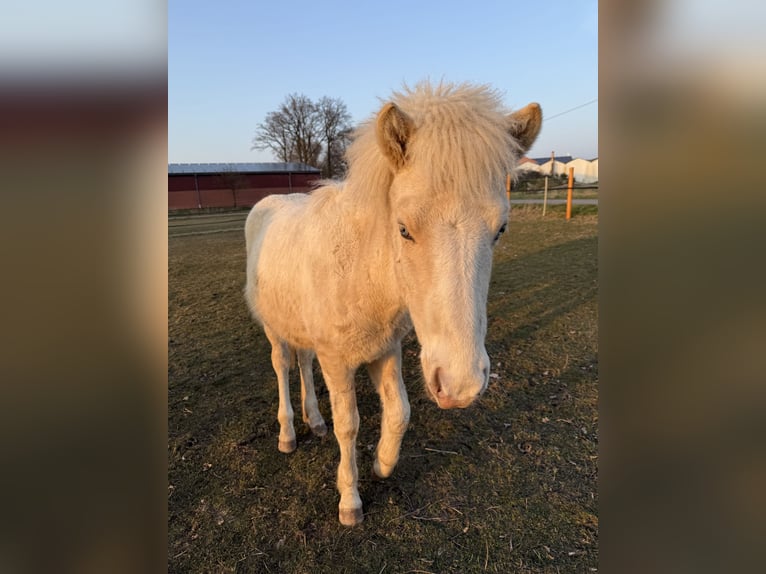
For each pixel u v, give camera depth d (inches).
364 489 93.5
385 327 75.5
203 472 100.7
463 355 51.3
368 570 75.0
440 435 110.3
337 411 83.7
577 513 84.0
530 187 787.4
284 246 91.7
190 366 157.9
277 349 113.3
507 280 257.4
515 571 73.0
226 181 1241.4
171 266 354.0
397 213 58.0
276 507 89.9
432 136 54.4
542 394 127.5
